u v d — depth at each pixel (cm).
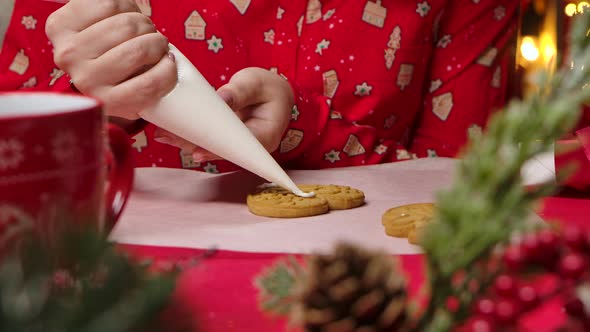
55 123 39
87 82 79
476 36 125
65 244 27
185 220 70
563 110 29
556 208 70
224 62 117
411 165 95
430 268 30
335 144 109
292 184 76
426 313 31
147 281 24
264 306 36
